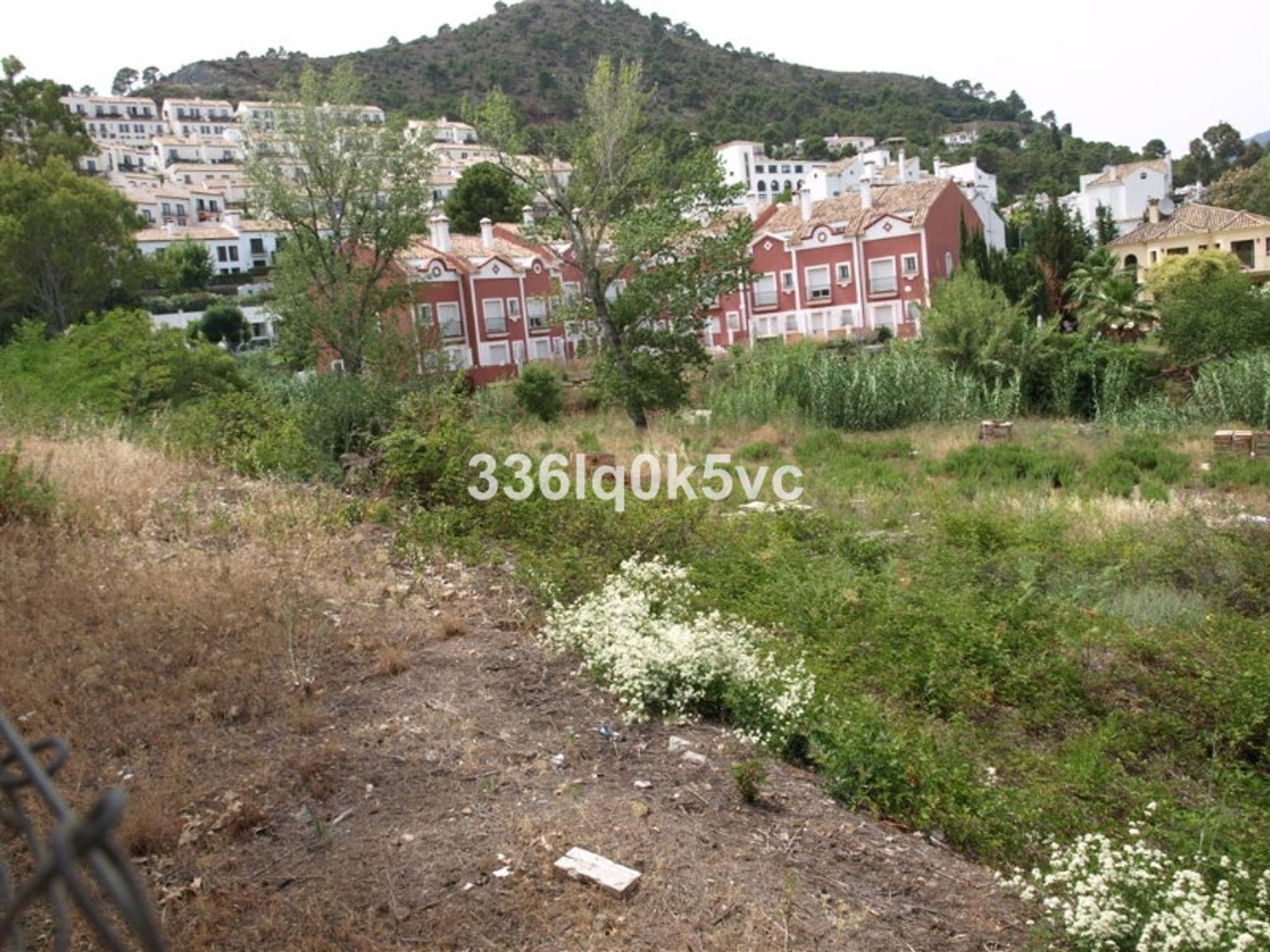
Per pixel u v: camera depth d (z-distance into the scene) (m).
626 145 24.09
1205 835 5.12
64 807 1.30
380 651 6.44
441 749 5.28
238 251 70.00
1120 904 4.09
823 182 66.81
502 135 23.48
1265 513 14.27
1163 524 12.47
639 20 160.25
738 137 122.00
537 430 21.30
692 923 3.94
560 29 147.25
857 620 8.28
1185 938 3.93
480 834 4.49
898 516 13.52
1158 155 137.00
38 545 7.74
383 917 3.93
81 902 1.09
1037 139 129.38
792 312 46.53
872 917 4.12
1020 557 10.45
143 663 6.02
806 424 24.06
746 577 8.98
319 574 7.84
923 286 43.44
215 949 3.69
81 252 38.31
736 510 12.77
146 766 4.96
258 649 6.25
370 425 13.24
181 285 60.78
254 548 8.35
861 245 44.41
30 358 15.48
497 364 43.53
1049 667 7.63
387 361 23.58
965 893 4.46
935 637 7.82
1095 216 76.88
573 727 5.69
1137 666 7.91
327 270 28.47
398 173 29.14
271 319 30.02
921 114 147.62
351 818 4.62
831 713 6.11
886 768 5.49
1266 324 27.75
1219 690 7.29
